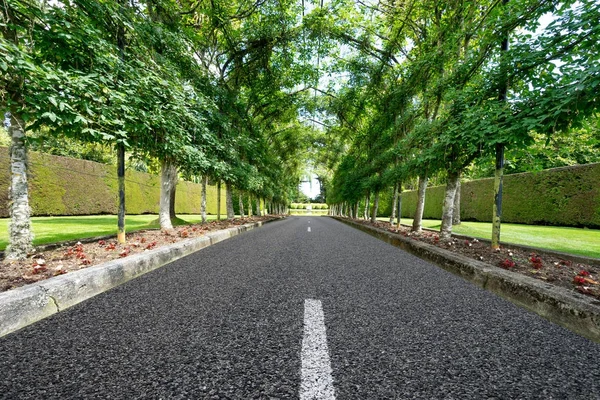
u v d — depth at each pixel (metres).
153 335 1.96
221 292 2.99
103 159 19.84
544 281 2.88
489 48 5.57
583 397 1.31
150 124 5.37
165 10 8.55
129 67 4.82
